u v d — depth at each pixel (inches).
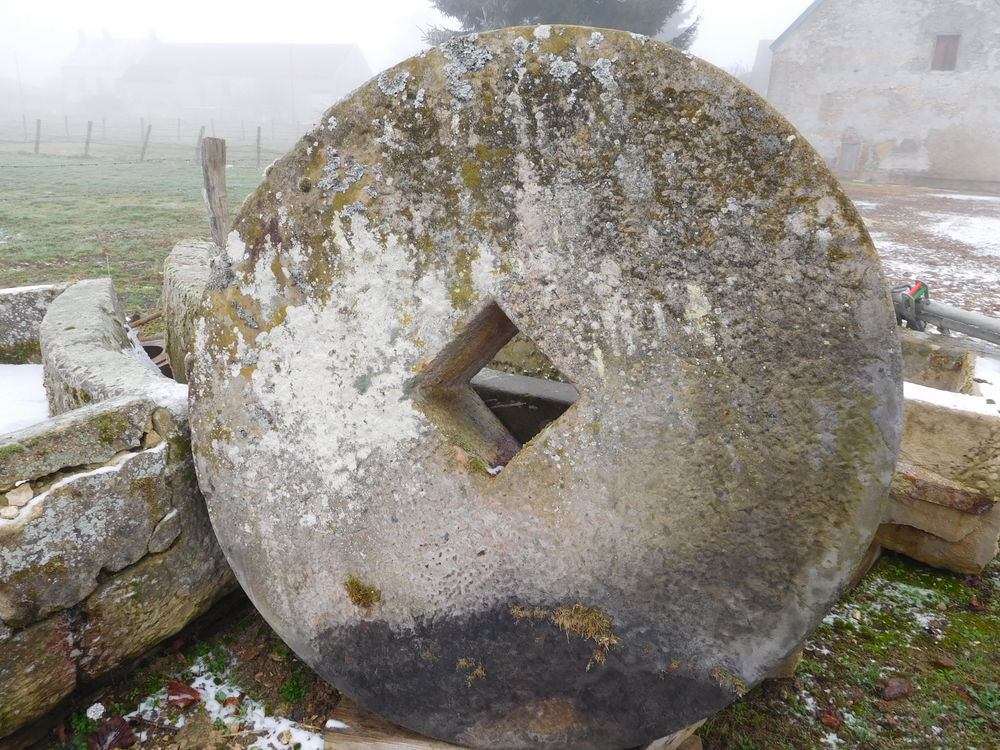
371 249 71.1
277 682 89.9
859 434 56.9
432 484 72.4
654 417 62.6
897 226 545.3
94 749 79.0
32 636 74.9
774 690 94.1
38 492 74.5
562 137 61.4
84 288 147.8
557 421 67.1
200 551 90.0
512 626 70.7
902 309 163.6
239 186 619.8
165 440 85.2
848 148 926.4
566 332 65.0
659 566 64.4
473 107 63.6
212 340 80.8
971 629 108.2
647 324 61.8
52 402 125.9
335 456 76.5
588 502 66.0
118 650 83.4
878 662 100.3
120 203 522.9
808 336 57.0
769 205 56.4
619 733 71.1
